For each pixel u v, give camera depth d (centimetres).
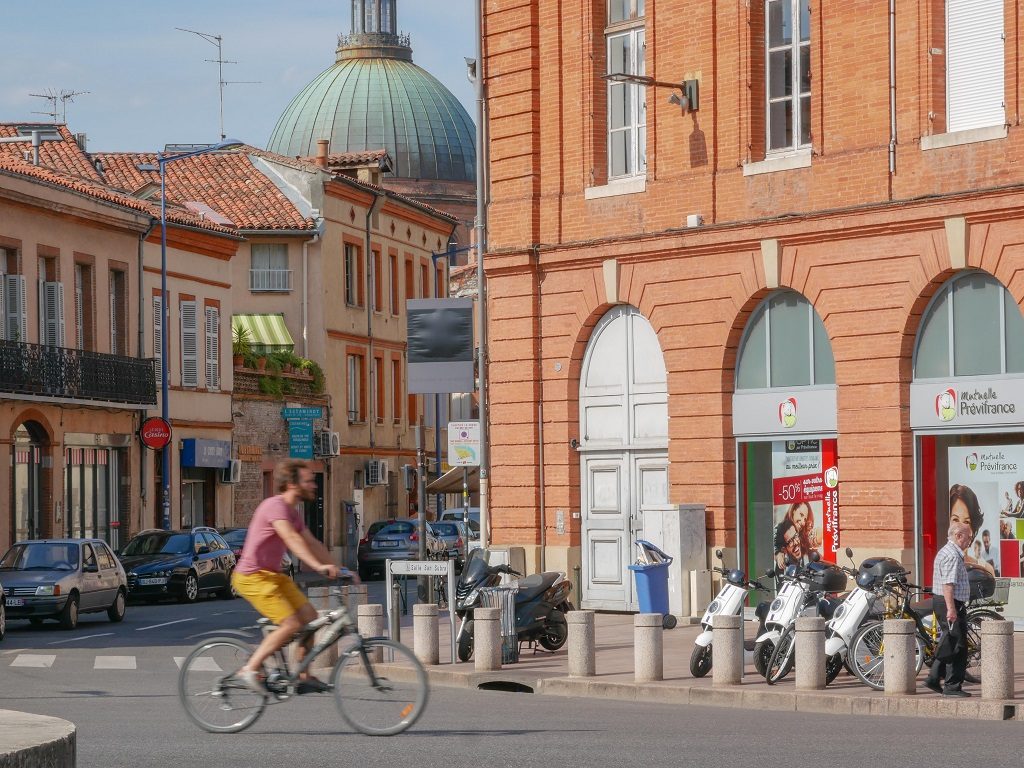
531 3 3547
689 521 3177
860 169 2997
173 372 6231
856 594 2238
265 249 7569
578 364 3503
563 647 2855
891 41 2969
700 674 2339
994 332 2853
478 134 4053
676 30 3300
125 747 1625
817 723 1898
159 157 5881
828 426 3075
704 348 3244
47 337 5422
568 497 3500
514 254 3550
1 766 1018
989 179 2823
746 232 3159
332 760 1523
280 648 1731
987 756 1566
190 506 6322
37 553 3950
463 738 1702
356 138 12225
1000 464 2848
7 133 6656
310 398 7319
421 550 3500
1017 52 2805
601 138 3469
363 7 12812
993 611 2339
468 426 3931
